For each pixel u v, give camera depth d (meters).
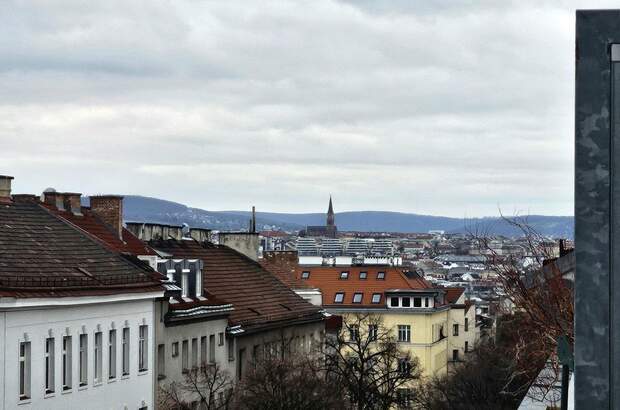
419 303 173.38
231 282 97.00
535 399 49.94
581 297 14.39
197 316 79.12
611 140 14.31
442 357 181.25
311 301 126.06
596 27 14.30
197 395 78.69
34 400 57.66
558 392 50.16
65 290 60.62
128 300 68.00
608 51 14.27
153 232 95.88
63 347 61.09
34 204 70.88
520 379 73.31
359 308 174.25
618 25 14.27
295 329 101.62
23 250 62.69
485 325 196.12
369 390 94.62
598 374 14.35
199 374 78.31
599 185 14.33
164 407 72.56
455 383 106.50
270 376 75.94
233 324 87.12
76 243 68.88
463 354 191.50
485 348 108.38
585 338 14.37
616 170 14.31
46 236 67.06
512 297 55.03
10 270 58.72
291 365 79.81
